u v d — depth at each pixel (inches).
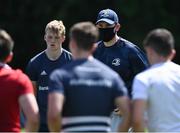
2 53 584.7
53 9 2338.8
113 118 727.7
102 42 767.7
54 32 747.4
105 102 556.4
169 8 2364.7
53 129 552.7
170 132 580.4
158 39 578.6
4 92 577.3
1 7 2378.2
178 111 584.7
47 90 752.3
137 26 2297.0
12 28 2362.2
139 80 576.7
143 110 568.1
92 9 2314.2
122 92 562.3
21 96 575.5
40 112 748.6
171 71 586.2
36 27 2359.7
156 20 2316.7
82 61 560.1
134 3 2293.3
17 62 2348.7
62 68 558.3
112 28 751.1
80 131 549.0
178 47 2314.2
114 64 756.0
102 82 556.4
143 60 757.3
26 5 2361.0
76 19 2306.8
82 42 557.6
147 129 588.7
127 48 757.3
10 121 581.3
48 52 754.8
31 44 2364.7
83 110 550.3
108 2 2310.5
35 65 758.5
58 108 542.0
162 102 578.9
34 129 572.1
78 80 551.8
